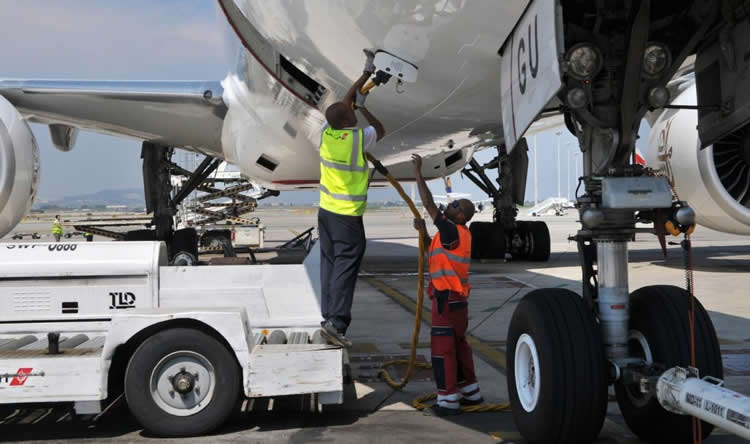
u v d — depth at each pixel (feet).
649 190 12.07
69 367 12.85
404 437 12.89
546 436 11.85
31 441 12.80
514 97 13.51
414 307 28.14
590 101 12.45
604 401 11.77
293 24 17.52
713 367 12.01
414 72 16.10
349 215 13.71
